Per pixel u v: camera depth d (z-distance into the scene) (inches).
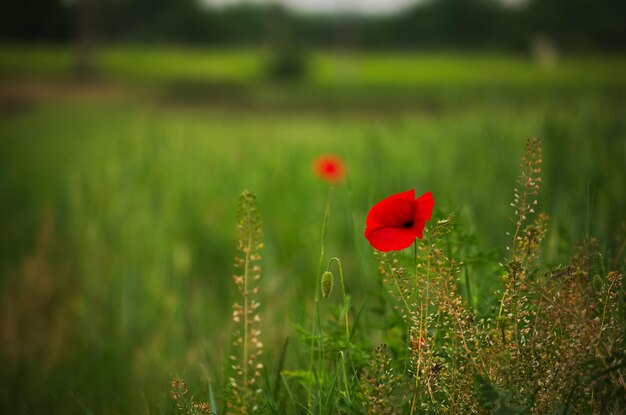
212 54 2549.2
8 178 294.7
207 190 254.5
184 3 3120.1
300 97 1112.2
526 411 58.3
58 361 131.9
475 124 264.5
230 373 81.4
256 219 60.7
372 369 61.1
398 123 355.9
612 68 1855.3
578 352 59.6
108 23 3048.7
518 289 61.9
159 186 266.7
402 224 61.4
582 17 2851.9
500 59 2571.4
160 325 142.5
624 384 57.4
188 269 177.9
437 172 213.0
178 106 987.9
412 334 62.1
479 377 57.7
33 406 105.1
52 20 2687.0
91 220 224.1
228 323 129.3
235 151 349.7
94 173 303.0
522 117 253.0
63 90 1222.9
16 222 228.8
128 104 957.8
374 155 246.4
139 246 196.4
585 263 65.3
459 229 77.2
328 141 365.1
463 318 61.6
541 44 2662.4
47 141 444.8
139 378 111.9
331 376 73.3
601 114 200.1
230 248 188.9
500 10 3115.2
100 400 100.9
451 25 3208.7
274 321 118.0
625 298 68.2
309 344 72.7
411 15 3262.8
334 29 3331.7
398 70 1807.3
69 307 164.2
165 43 3120.1
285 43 1601.9
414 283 61.9
